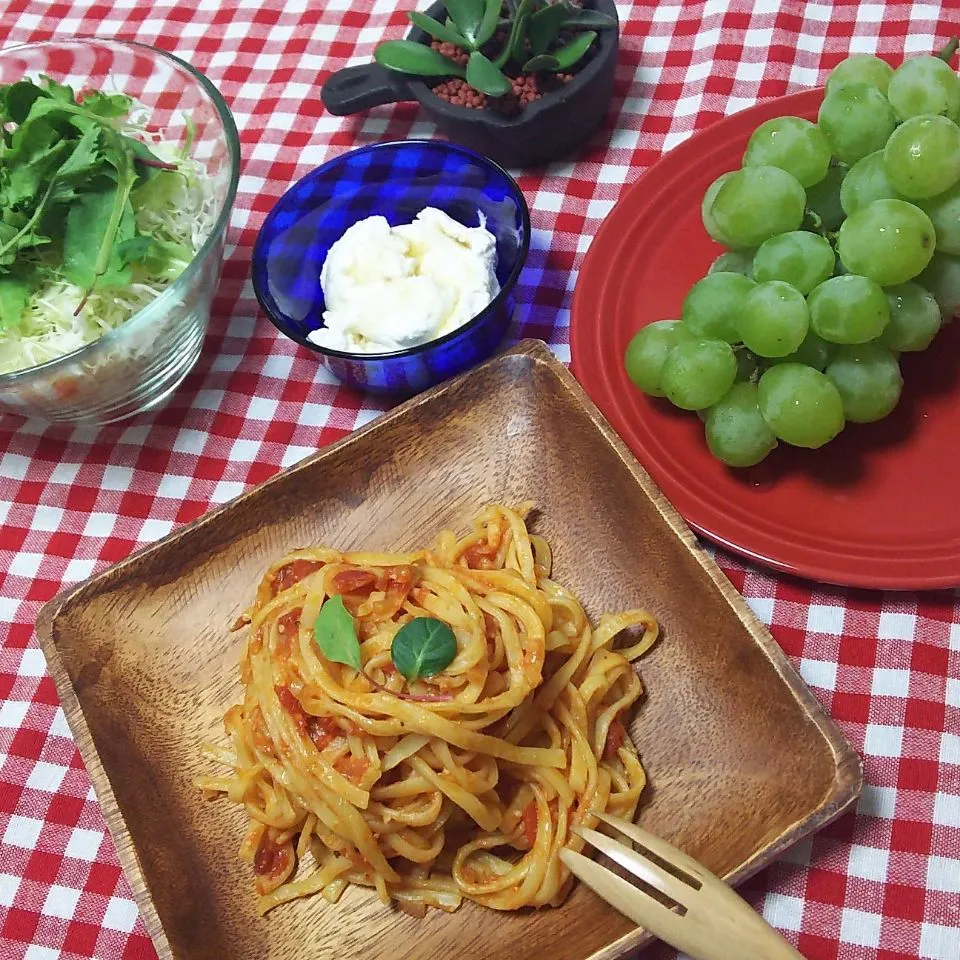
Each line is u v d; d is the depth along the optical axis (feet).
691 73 1.68
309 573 1.24
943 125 1.11
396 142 1.49
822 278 1.18
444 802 1.13
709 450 1.29
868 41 1.64
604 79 1.54
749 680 1.10
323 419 1.49
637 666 1.21
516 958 1.06
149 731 1.21
